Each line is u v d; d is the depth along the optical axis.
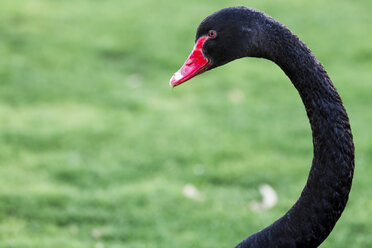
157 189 8.92
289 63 4.26
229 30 4.50
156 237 8.01
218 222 8.30
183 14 16.03
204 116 11.27
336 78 12.77
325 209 4.30
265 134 10.60
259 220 8.32
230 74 13.16
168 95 12.18
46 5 16.34
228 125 10.91
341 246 7.86
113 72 13.02
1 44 13.84
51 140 10.17
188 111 11.45
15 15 15.34
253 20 4.43
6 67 12.73
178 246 7.80
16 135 10.19
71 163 9.59
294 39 4.25
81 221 8.29
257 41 4.38
